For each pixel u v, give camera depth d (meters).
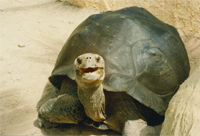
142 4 5.91
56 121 2.63
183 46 3.35
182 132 1.77
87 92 2.30
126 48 2.64
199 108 1.83
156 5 5.72
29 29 5.18
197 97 1.92
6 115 2.92
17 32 4.99
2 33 4.89
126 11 3.28
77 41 2.86
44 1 6.93
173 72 2.81
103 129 2.66
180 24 5.53
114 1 6.40
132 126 2.47
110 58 2.56
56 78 2.96
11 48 4.39
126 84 2.45
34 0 6.95
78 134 2.71
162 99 2.61
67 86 2.81
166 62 2.73
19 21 5.50
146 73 2.58
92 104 2.38
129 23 2.84
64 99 2.56
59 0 6.96
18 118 2.88
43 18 5.82
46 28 5.32
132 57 2.60
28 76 3.71
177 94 2.16
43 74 3.79
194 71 2.37
